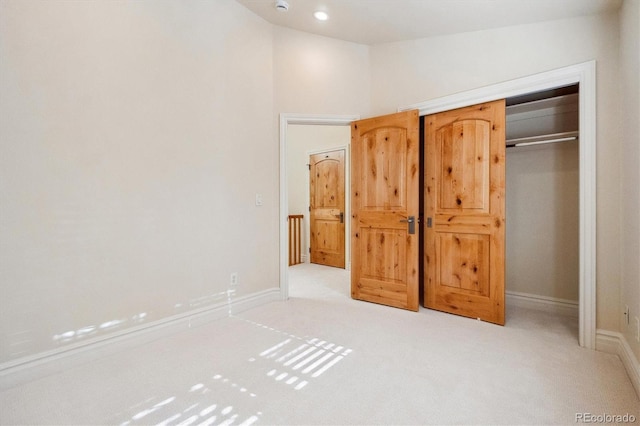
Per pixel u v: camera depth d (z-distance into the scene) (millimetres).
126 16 2301
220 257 2961
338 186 5535
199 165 2783
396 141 3295
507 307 3326
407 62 3383
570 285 3088
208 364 2072
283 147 3479
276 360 2127
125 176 2303
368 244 3504
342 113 3602
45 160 1940
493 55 2855
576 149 3051
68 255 2039
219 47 2932
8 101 1809
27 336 1882
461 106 3021
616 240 2244
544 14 2502
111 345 2223
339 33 3418
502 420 1524
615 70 2271
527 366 2045
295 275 4926
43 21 1925
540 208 3229
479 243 2928
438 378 1900
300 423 1505
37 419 1531
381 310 3213
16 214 1843
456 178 3059
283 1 2891
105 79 2193
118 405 1639
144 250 2414
